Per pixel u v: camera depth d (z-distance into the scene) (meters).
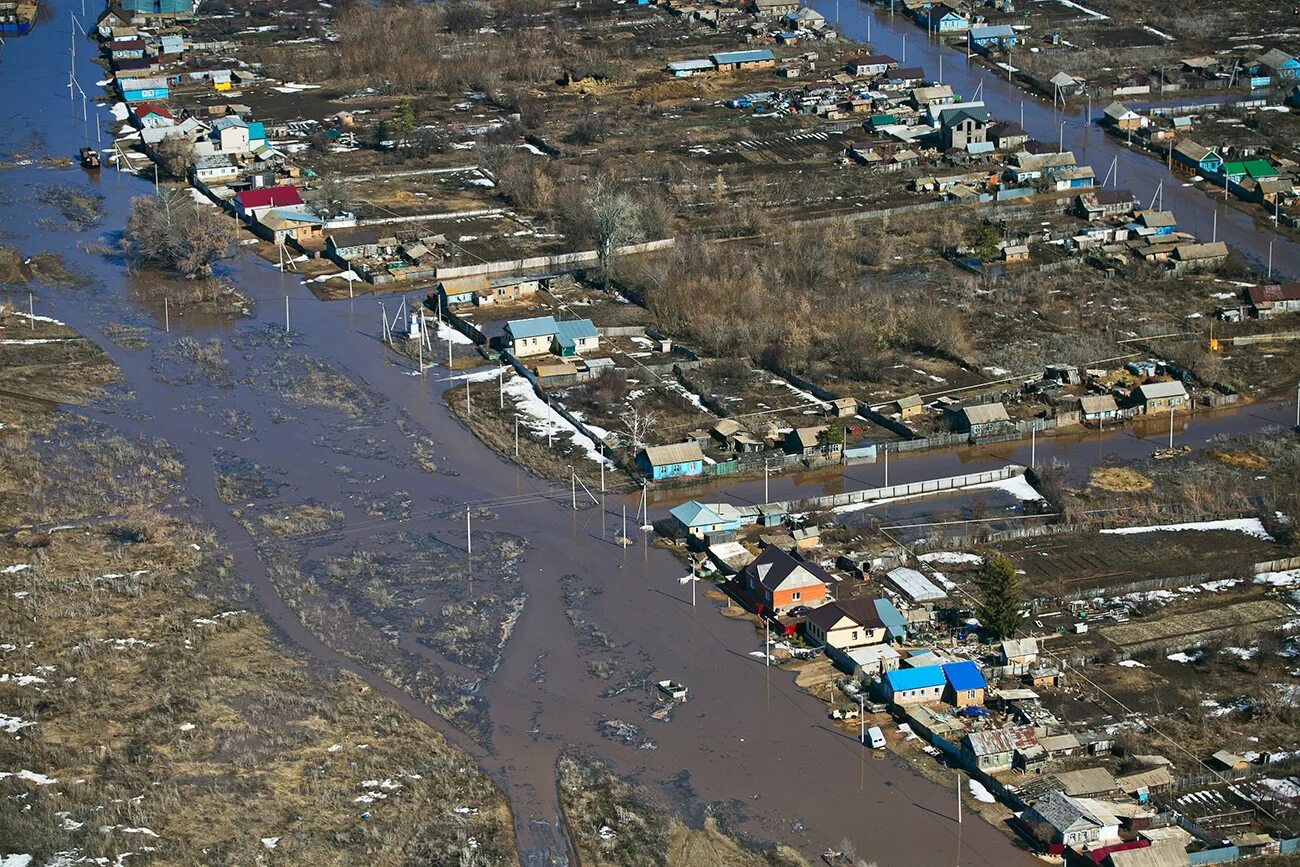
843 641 114.69
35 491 139.50
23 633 117.06
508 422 155.12
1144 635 115.88
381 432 153.62
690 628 119.00
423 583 125.69
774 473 143.75
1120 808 95.06
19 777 99.75
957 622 117.50
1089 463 145.25
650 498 139.50
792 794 99.81
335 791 99.50
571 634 118.50
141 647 115.56
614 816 97.81
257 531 133.88
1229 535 130.88
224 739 104.56
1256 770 99.69
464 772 102.00
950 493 139.88
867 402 157.38
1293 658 112.56
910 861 93.19
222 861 92.50
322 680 112.12
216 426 155.00
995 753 100.75
